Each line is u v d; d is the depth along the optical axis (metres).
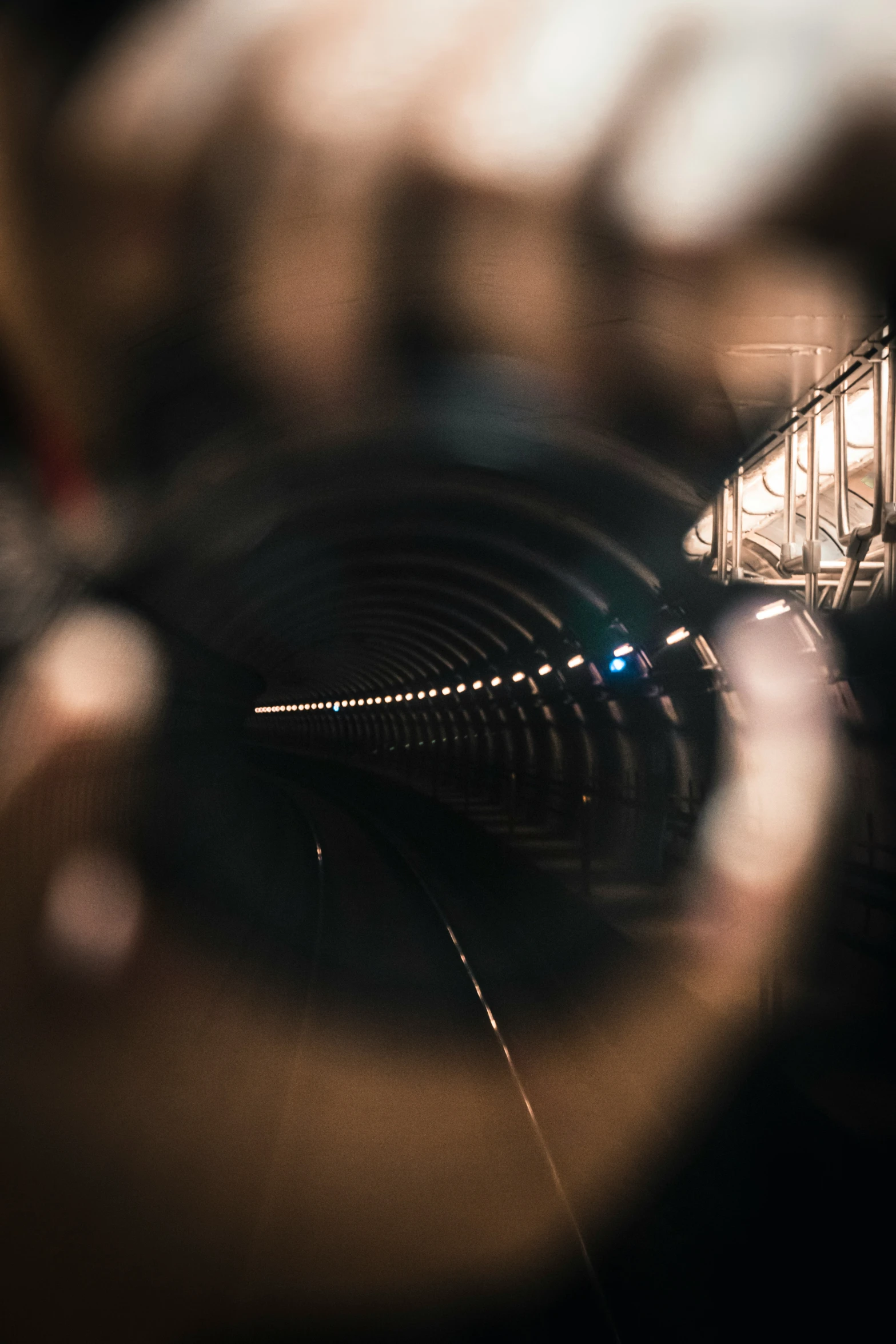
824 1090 7.82
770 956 9.95
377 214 8.18
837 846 14.09
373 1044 11.92
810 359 10.48
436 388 13.33
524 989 14.91
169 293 8.59
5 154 6.23
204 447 12.65
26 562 9.21
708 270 8.96
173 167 6.96
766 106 6.66
